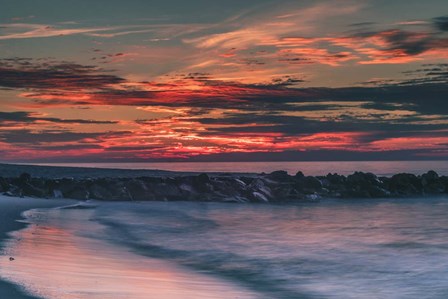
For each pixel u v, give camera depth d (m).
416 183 48.50
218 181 42.12
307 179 45.38
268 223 29.94
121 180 41.12
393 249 22.03
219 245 22.36
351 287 15.28
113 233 23.80
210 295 13.01
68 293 11.09
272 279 16.20
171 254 20.02
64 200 36.53
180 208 35.84
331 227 28.69
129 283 13.14
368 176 47.88
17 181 38.97
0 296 10.40
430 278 16.53
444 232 27.19
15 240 18.47
